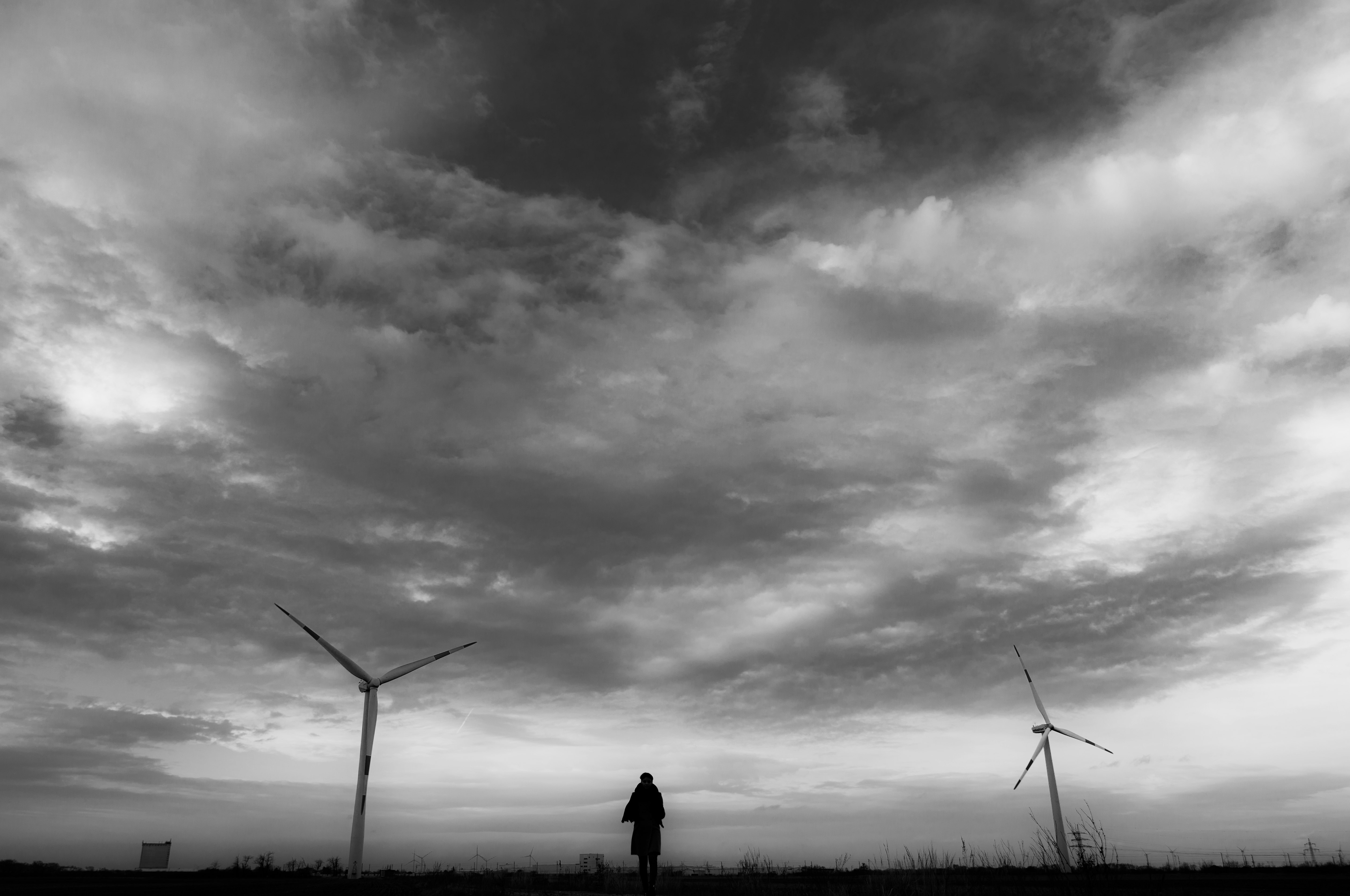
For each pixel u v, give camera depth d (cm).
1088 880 1812
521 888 3409
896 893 2695
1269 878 3500
